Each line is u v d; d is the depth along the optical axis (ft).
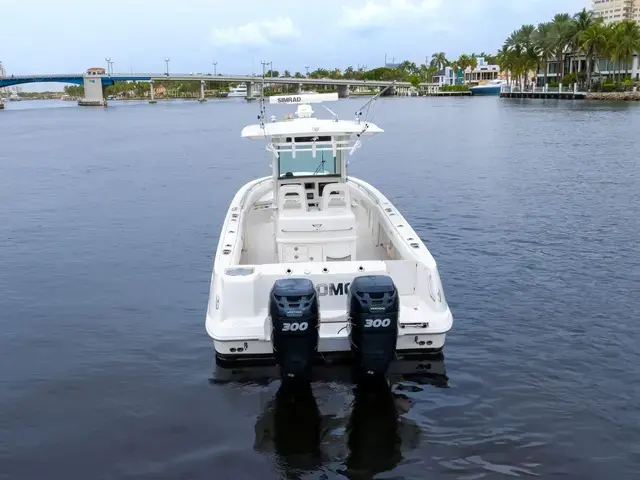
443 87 553.64
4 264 40.45
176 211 58.08
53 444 19.35
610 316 29.50
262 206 36.50
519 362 24.53
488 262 38.68
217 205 61.00
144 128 192.13
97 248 44.37
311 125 28.53
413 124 182.09
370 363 20.13
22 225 52.49
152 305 32.14
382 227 30.83
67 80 412.36
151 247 44.37
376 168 87.20
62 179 81.46
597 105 257.34
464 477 17.43
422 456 18.37
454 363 24.29
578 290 33.17
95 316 30.63
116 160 104.06
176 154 113.19
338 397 21.47
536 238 44.45
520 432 19.66
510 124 169.89
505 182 71.05
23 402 22.04
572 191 63.67
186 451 18.76
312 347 19.86
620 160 88.48
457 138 133.39
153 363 24.91
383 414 20.51
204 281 36.24
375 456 18.35
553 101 308.81
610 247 41.68
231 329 21.61
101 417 20.88
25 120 264.31
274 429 19.76
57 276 37.65
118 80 426.10
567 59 357.61
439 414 20.57
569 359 24.89
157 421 20.45
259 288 22.30
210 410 20.99
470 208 56.03
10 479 17.63
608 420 20.38
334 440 19.15
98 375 23.99
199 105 433.48
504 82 484.33
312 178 29.35
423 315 22.30
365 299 19.75
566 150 103.60
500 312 30.14
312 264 22.85
